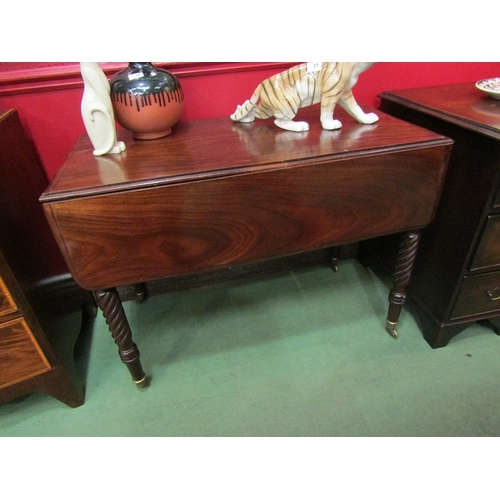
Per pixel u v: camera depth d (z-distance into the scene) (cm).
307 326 125
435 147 80
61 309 103
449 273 102
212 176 71
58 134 107
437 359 111
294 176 75
